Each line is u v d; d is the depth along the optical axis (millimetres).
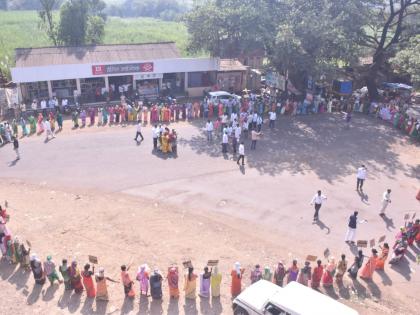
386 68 42656
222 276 16438
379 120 35781
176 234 19078
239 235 19234
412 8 41375
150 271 16500
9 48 57250
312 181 24531
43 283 15766
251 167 26016
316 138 31156
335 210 21578
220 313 14602
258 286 14562
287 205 21859
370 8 38781
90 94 37812
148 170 25094
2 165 25297
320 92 40875
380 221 20797
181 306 14867
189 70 39469
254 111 35531
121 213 20609
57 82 37156
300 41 32469
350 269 16812
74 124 31828
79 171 24781
